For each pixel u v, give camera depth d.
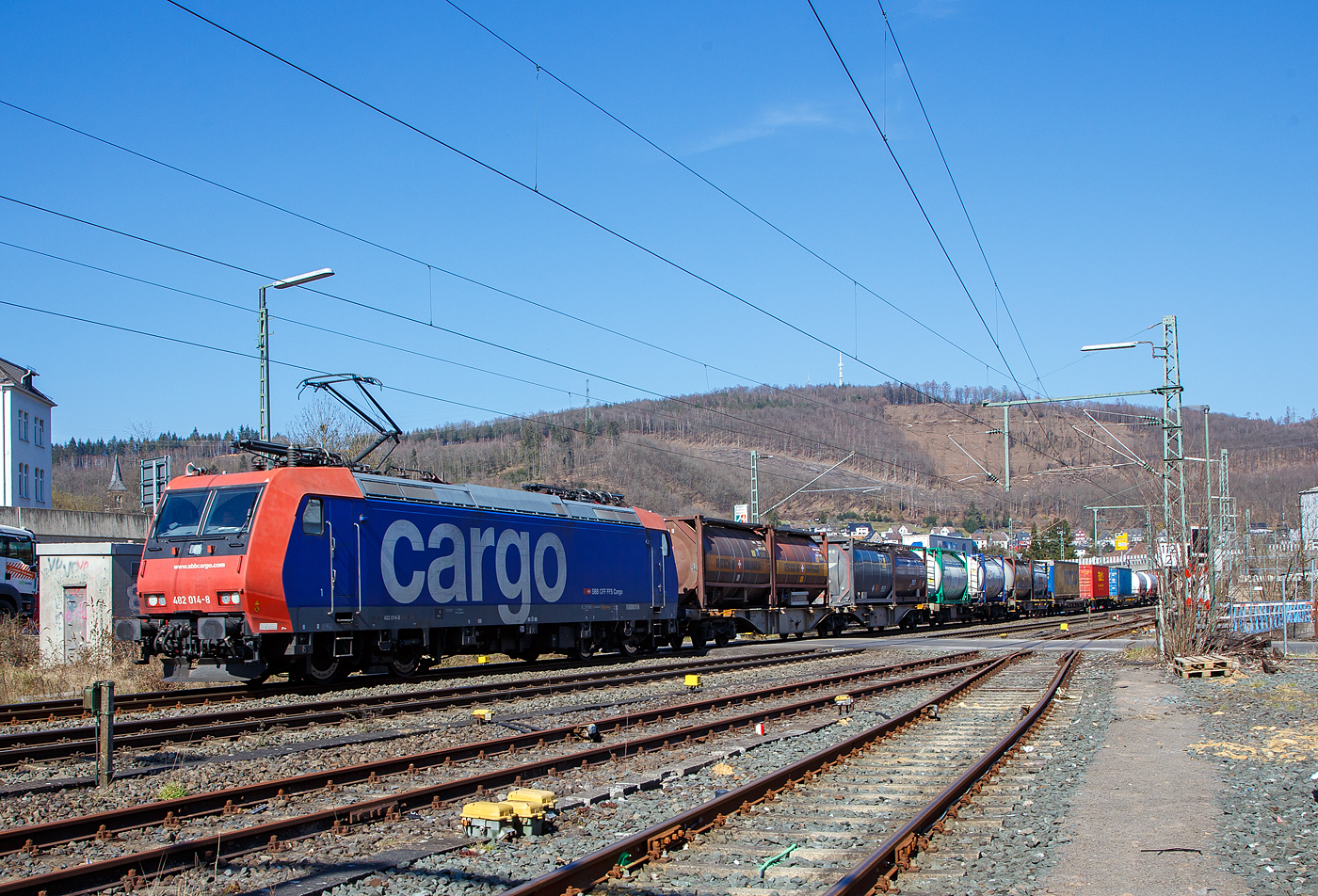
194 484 17.78
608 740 12.73
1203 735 13.41
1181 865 7.14
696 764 10.98
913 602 46.19
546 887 6.24
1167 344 25.16
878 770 11.00
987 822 8.43
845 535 42.62
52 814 8.45
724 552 31.92
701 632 31.27
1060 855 7.42
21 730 12.87
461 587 20.59
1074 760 11.55
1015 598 58.25
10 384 50.53
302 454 18.98
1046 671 23.06
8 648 23.47
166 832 7.92
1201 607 24.73
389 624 18.83
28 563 30.84
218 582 16.59
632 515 26.55
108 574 23.14
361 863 7.23
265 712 13.95
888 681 19.88
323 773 9.59
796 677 21.73
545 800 8.21
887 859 7.02
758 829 8.24
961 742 13.02
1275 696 17.39
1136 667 23.78
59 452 105.25
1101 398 26.28
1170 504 25.19
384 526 18.95
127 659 20.95
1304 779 10.17
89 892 6.49
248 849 7.48
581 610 24.03
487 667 22.95
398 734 12.66
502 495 22.47
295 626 17.03
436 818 8.54
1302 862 7.11
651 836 7.48
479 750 11.34
